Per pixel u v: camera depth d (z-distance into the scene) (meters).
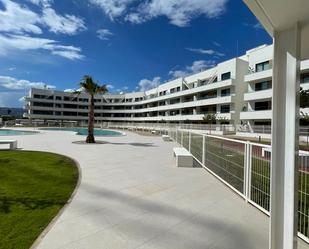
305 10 2.29
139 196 5.79
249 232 3.98
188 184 6.95
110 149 15.56
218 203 5.37
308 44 3.11
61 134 30.95
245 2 2.29
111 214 4.66
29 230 3.92
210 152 8.67
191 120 51.59
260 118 34.88
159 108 66.38
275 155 2.71
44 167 9.06
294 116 2.57
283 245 2.69
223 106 44.09
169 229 4.06
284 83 2.64
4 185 6.54
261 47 40.78
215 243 3.62
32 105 79.06
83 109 88.94
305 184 4.00
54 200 5.38
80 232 3.89
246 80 38.12
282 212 2.69
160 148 16.66
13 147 15.06
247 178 5.50
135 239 3.70
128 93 86.94
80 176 7.74
